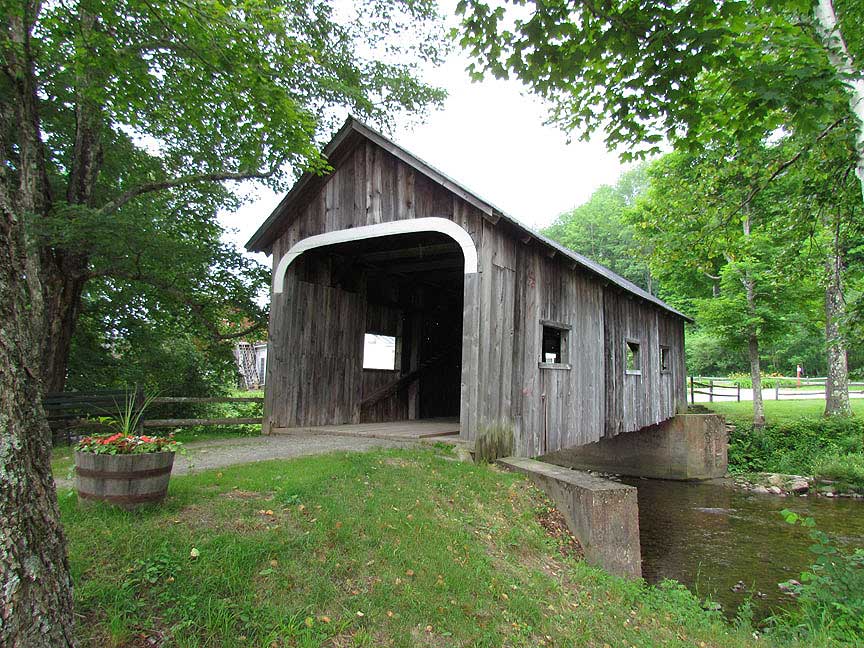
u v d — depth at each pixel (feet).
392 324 37.76
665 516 33.55
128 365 37.96
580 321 32.01
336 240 27.71
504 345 24.25
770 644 13.92
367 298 35.58
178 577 9.57
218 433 31.89
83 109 28.02
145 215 29.01
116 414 24.30
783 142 29.66
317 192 29.19
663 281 73.72
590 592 14.96
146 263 30.48
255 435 28.71
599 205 185.16
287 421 29.12
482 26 14.43
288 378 29.35
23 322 6.36
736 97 15.42
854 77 14.16
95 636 8.00
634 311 41.29
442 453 22.41
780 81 13.80
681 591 17.75
